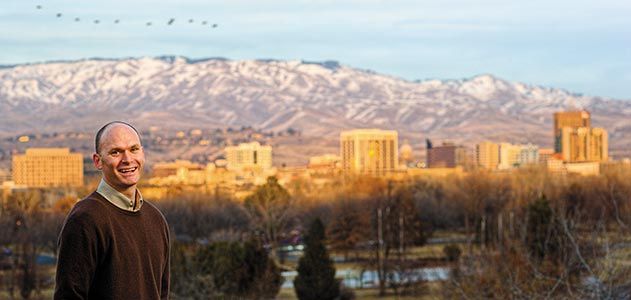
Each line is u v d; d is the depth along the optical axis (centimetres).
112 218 1512
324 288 10938
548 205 7906
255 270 10556
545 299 4878
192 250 11269
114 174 1520
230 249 10306
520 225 8281
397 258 14712
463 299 6425
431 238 18912
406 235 16388
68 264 1480
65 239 1485
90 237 1485
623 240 5034
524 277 6044
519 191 19900
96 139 1537
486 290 6325
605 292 4203
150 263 1548
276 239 19712
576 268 5312
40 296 12325
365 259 16100
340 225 16875
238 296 10444
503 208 16512
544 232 7512
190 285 9400
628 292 4319
